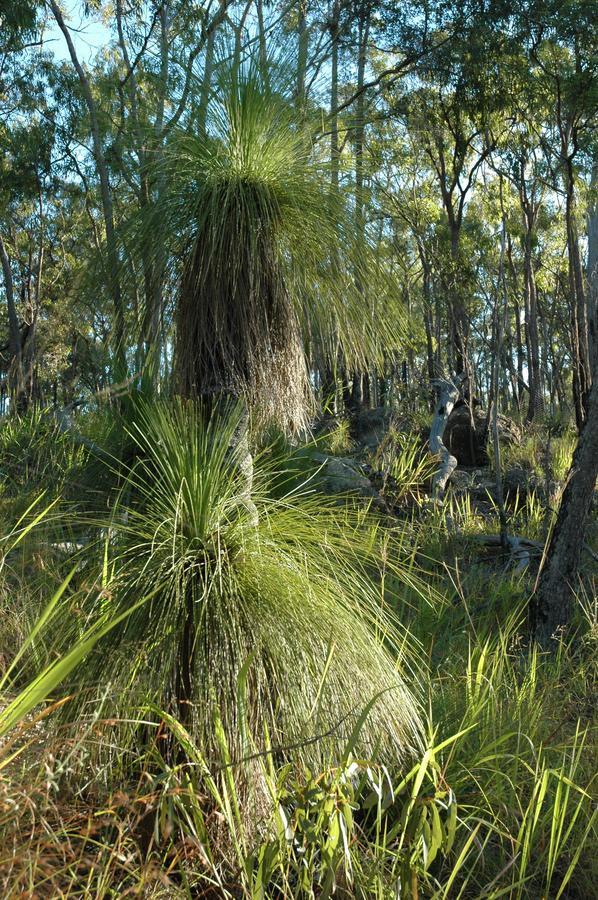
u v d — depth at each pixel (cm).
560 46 1338
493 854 266
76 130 1345
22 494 448
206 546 242
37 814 187
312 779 216
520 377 2409
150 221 292
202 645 228
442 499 808
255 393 288
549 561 488
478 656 410
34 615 318
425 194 1983
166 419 259
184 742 205
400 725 259
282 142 299
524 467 1054
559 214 2167
